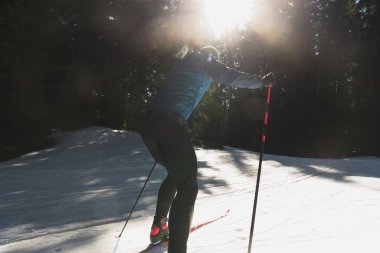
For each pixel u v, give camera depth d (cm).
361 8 3294
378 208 550
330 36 3231
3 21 1466
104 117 1877
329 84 3256
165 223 360
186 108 306
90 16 1647
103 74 1767
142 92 1922
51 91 1667
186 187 290
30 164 958
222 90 3272
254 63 3441
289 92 3272
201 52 326
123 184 715
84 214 502
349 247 383
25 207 538
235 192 653
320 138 3169
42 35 1566
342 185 734
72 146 1288
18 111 1525
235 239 400
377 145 3070
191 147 295
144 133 307
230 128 3384
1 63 1448
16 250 367
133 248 369
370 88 3153
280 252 367
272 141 3238
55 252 361
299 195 636
